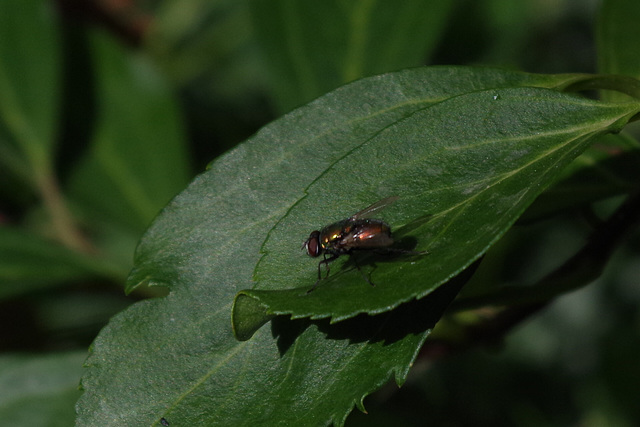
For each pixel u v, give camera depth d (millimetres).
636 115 255
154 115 333
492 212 250
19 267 307
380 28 320
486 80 265
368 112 265
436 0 319
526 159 254
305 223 259
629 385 363
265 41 321
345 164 259
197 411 258
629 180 277
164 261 264
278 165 265
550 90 258
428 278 247
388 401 335
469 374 365
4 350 319
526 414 366
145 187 331
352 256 258
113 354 261
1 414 298
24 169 329
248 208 264
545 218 278
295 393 255
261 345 259
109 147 332
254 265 262
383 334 255
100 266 311
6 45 325
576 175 278
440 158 257
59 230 330
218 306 262
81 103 334
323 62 322
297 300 249
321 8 320
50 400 300
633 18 272
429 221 253
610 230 279
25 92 327
